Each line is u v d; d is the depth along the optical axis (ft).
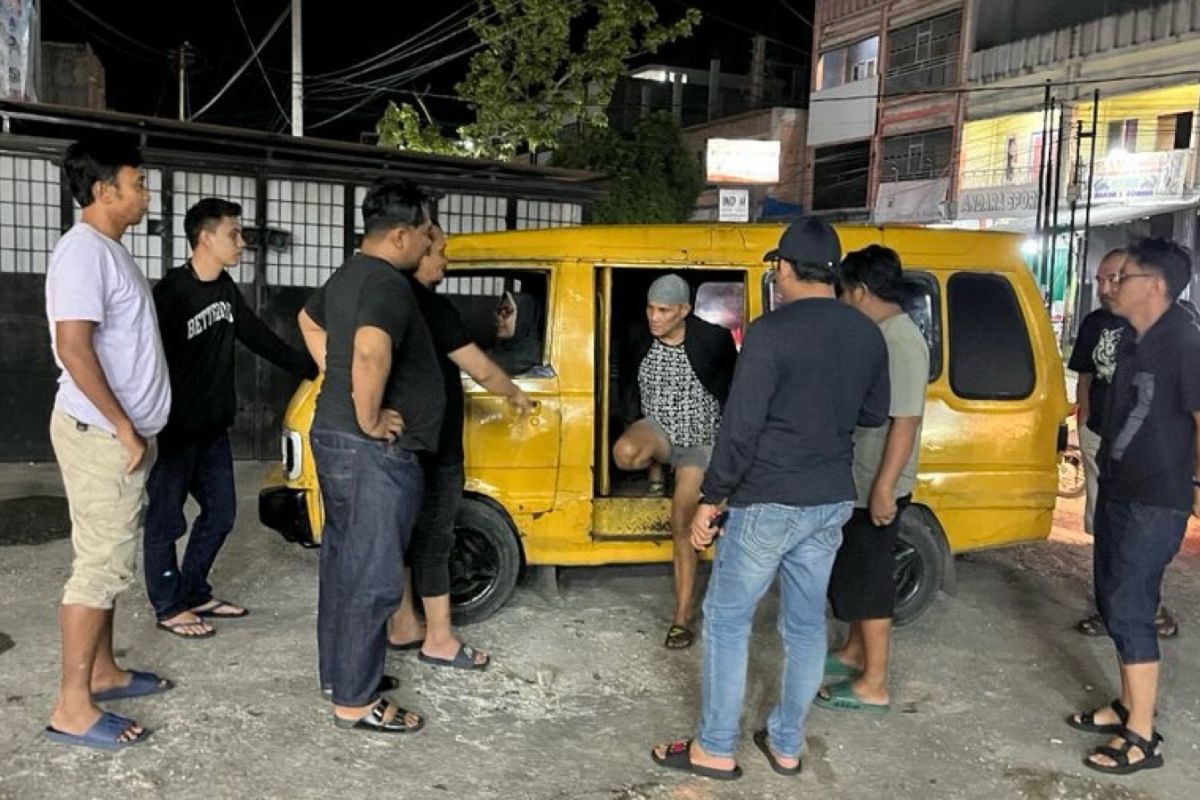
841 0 99.71
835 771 11.89
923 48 90.58
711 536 11.18
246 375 27.43
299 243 27.96
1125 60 74.23
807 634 11.35
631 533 16.11
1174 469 11.91
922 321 16.14
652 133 56.49
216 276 14.58
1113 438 12.33
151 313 11.88
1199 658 15.79
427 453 13.52
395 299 11.17
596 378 15.87
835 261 11.03
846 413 11.02
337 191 28.14
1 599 16.20
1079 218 77.66
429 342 11.92
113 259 11.31
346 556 11.74
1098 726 13.04
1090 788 11.74
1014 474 16.48
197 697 12.91
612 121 122.52
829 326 10.82
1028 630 16.72
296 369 15.70
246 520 21.36
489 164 28.32
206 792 10.71
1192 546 22.81
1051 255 75.36
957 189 87.10
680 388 15.52
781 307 11.02
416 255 11.97
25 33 31.07
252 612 16.06
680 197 57.11
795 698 11.48
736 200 44.70
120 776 10.92
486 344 17.66
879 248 12.96
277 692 13.15
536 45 50.14
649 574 18.89
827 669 14.55
